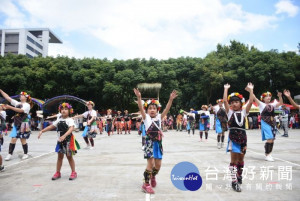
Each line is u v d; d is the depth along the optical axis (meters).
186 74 30.88
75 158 7.70
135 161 7.11
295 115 27.31
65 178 5.26
